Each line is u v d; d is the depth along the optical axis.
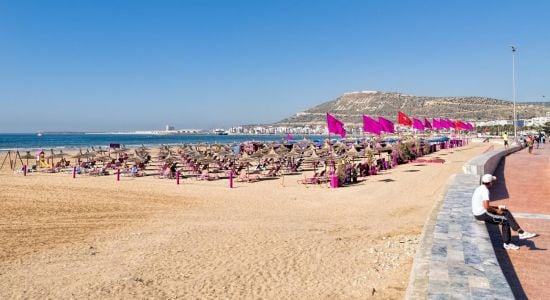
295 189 22.88
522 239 7.71
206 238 12.18
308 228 13.28
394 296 7.03
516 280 5.82
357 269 8.80
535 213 10.15
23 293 8.21
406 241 10.53
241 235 12.41
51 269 9.65
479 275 4.73
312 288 7.94
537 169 19.89
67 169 37.38
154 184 26.16
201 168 33.78
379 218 14.50
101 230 13.53
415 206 16.22
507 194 13.00
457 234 6.61
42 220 15.11
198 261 10.00
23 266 9.89
